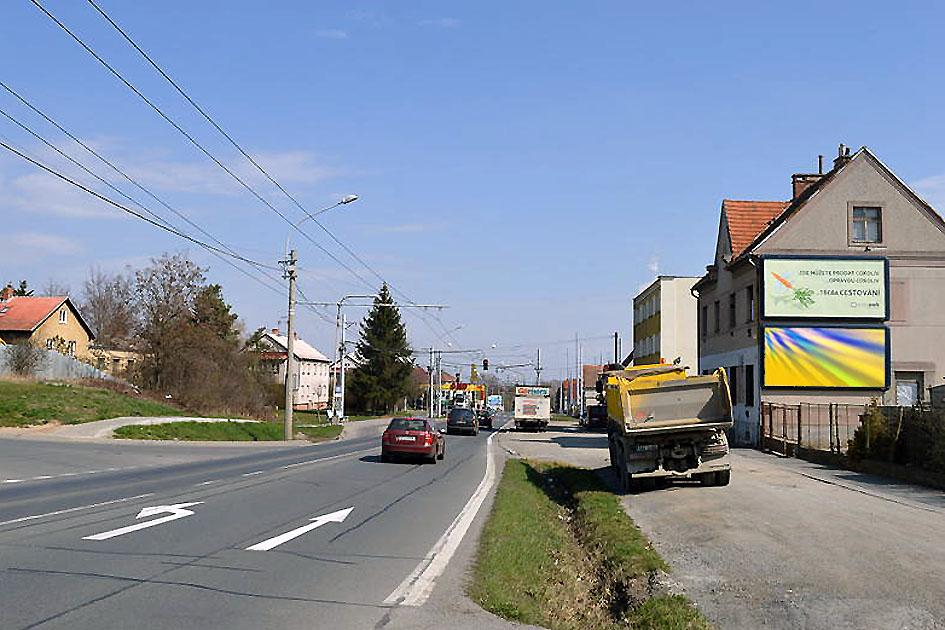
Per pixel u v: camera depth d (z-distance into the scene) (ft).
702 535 42.16
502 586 30.01
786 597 28.63
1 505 44.37
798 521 45.14
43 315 215.31
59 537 34.22
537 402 211.82
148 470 71.20
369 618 23.91
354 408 327.26
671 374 76.74
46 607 22.86
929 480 62.28
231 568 29.71
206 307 203.41
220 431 132.87
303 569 30.42
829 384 107.45
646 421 63.16
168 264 188.96
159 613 22.85
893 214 109.81
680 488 63.82
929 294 108.99
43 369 165.68
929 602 27.61
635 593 31.73
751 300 115.75
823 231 110.01
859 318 108.37
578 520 53.78
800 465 81.76
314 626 22.62
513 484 71.20
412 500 55.72
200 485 58.59
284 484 61.57
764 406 106.63
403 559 33.88
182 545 33.73
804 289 108.68
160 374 186.29
